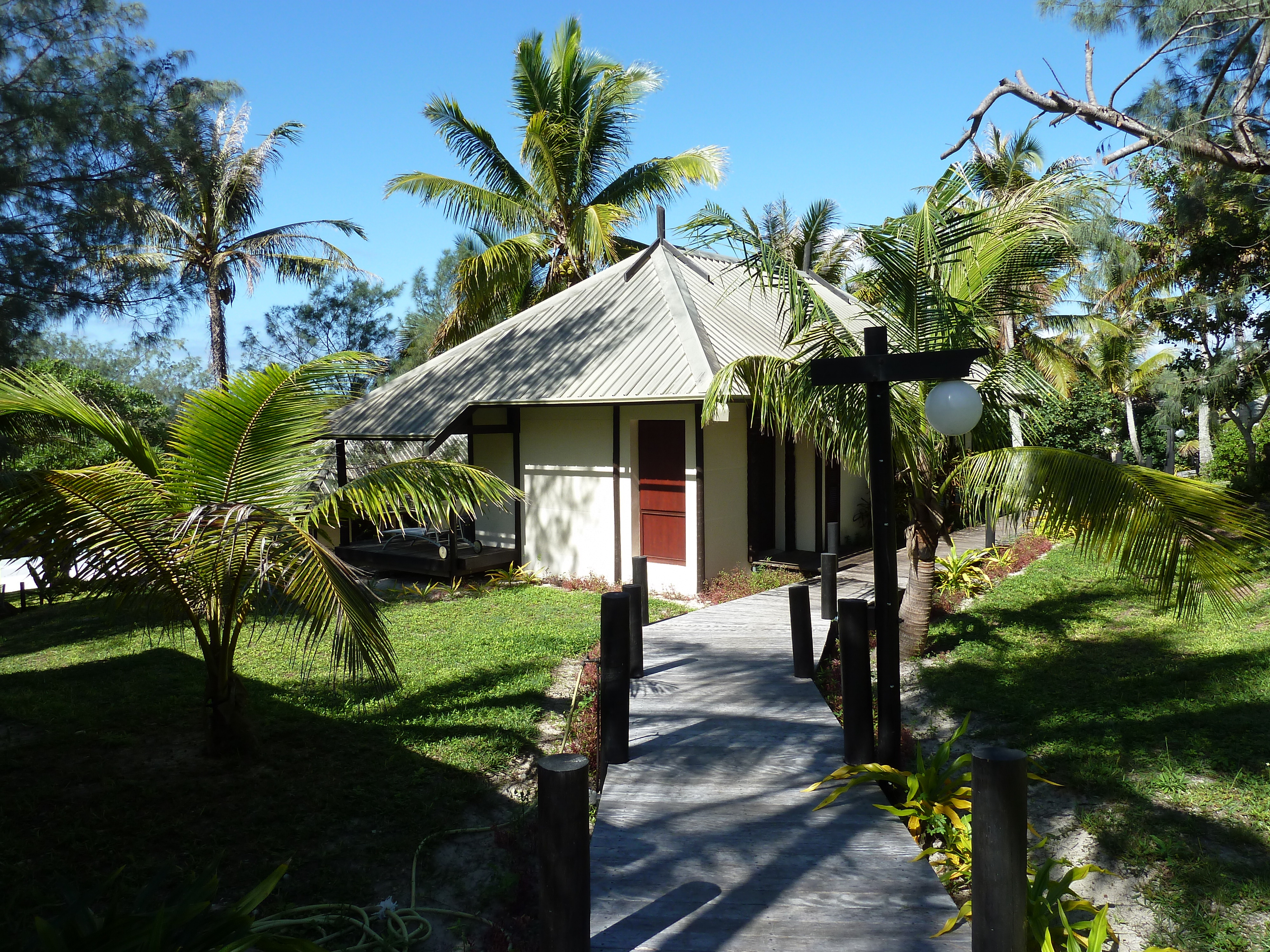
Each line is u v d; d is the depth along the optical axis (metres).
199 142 12.92
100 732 8.28
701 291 17.98
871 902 4.66
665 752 6.89
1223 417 28.89
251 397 6.76
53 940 3.39
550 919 4.04
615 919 4.52
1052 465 7.68
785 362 8.93
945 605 13.21
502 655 10.87
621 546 15.38
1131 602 12.80
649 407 14.91
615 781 6.33
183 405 6.77
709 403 9.03
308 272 28.92
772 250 8.55
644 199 27.75
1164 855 5.73
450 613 13.62
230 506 6.07
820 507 16.53
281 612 7.44
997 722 8.38
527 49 26.30
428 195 26.16
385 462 19.70
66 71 11.41
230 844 6.08
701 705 8.00
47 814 6.53
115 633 13.74
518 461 16.81
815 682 8.95
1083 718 8.22
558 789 4.00
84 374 25.28
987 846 3.74
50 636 14.09
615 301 17.92
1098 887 5.56
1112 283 13.40
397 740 7.95
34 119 11.03
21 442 13.76
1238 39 10.68
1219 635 10.91
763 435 16.66
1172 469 34.44
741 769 6.52
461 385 17.14
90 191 11.54
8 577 21.38
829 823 5.60
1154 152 12.71
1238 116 10.56
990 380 8.98
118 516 6.59
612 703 6.67
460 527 16.45
